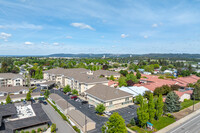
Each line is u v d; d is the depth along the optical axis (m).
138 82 103.31
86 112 55.91
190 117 52.44
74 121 45.31
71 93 82.38
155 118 50.59
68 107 54.19
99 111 52.41
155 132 41.44
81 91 78.56
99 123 46.88
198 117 52.47
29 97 67.44
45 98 73.50
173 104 56.38
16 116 47.44
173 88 84.69
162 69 198.75
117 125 33.66
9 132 36.66
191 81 108.62
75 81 84.19
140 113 42.06
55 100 63.72
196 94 71.81
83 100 70.38
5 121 43.00
